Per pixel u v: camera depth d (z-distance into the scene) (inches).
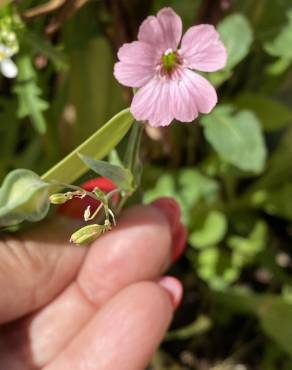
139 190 8.1
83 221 7.7
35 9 8.3
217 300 11.8
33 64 9.1
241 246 11.8
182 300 12.3
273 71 10.7
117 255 7.8
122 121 5.9
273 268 11.9
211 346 12.2
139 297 7.7
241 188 12.2
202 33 5.4
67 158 6.1
